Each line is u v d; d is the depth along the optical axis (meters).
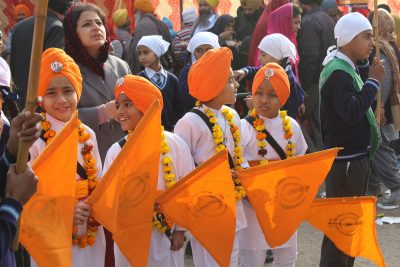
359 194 4.95
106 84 4.73
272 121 4.71
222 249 3.90
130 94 4.04
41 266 3.11
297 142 4.84
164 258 4.08
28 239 3.09
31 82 2.35
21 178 2.49
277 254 4.68
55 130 3.94
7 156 2.62
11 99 3.58
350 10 11.29
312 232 6.60
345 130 4.84
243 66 7.98
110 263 4.21
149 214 3.62
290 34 6.94
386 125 7.30
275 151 4.70
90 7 4.64
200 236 3.89
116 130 4.66
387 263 5.73
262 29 7.17
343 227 4.30
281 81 4.64
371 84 4.79
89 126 4.45
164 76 6.23
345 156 4.88
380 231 6.61
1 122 2.76
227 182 3.82
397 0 11.77
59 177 3.13
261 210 4.02
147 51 6.22
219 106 4.49
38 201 3.10
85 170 3.94
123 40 9.48
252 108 5.12
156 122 3.54
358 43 4.88
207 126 4.40
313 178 4.02
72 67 3.98
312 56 8.27
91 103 4.60
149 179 3.59
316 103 8.45
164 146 4.06
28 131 2.41
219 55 4.40
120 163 3.47
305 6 8.49
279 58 5.98
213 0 9.18
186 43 8.69
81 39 4.59
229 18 9.02
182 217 3.87
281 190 4.00
